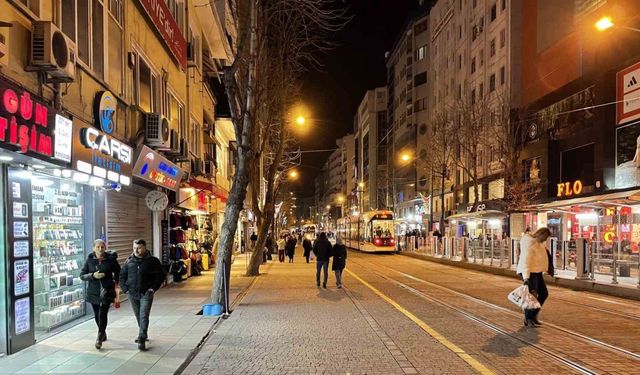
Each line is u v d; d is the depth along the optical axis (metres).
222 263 11.63
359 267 26.12
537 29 35.47
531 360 7.16
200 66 23.22
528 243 9.61
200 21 23.30
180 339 8.65
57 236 9.57
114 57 12.08
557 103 32.28
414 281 18.56
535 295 9.59
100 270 7.99
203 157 24.23
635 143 25.05
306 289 16.17
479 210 35.50
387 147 87.00
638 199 17.67
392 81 82.81
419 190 63.59
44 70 7.97
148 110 15.00
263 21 15.72
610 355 7.43
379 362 7.14
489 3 43.66
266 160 38.09
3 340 7.49
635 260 15.69
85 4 10.38
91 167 9.64
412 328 9.56
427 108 64.12
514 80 37.88
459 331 9.24
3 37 7.01
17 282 7.69
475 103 41.00
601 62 28.05
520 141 34.75
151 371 6.71
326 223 148.12
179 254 18.08
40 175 9.02
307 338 8.79
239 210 12.30
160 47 16.34
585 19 29.77
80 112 9.80
